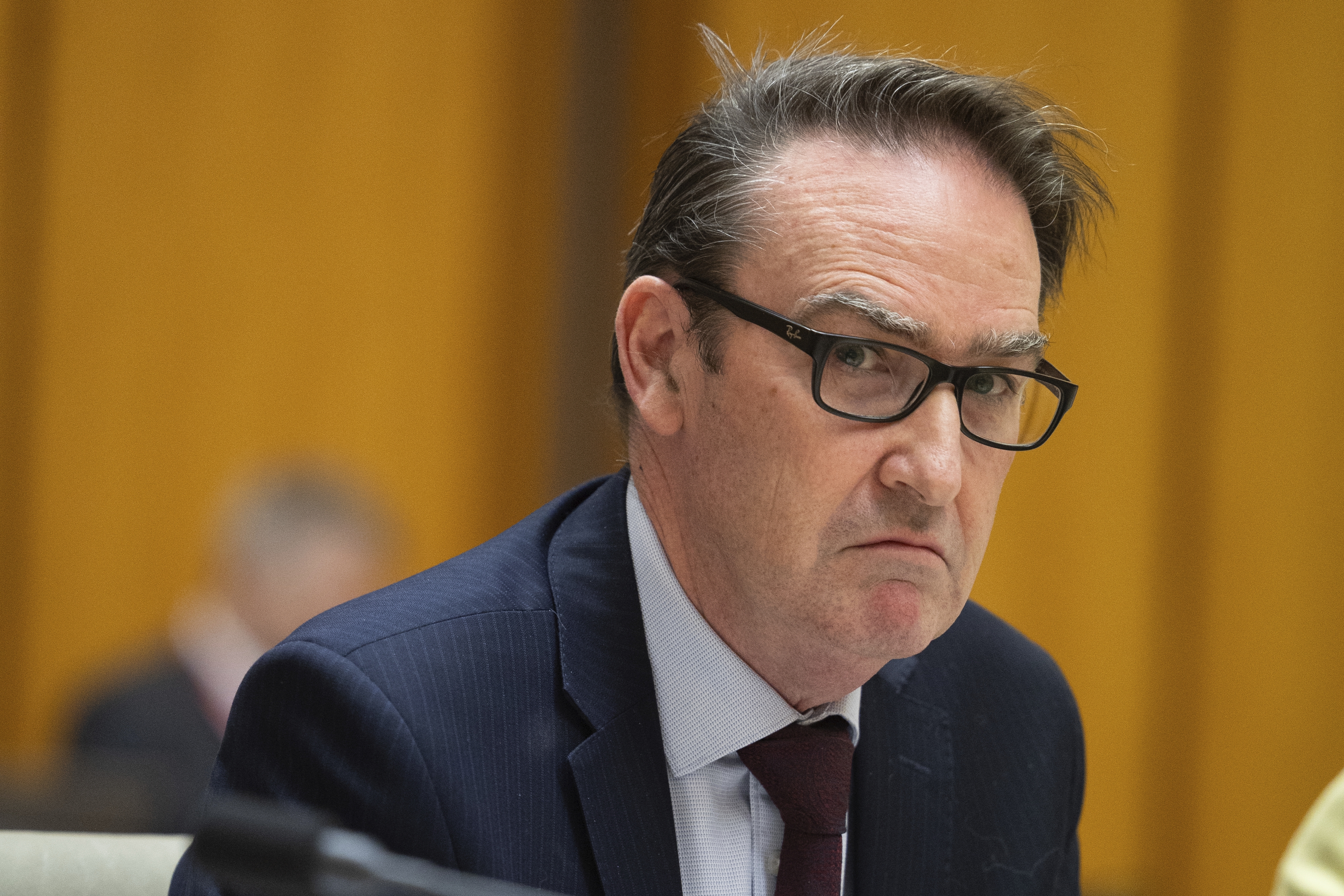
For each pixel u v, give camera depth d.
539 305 10.45
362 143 10.28
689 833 3.42
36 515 9.96
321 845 1.96
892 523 3.15
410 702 3.15
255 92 10.14
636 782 3.32
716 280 3.33
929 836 3.75
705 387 3.34
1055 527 9.50
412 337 10.37
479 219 10.46
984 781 3.94
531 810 3.19
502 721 3.26
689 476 3.42
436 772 3.09
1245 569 9.24
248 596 9.45
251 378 10.14
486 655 3.34
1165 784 9.38
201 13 10.06
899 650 3.21
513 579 3.58
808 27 9.56
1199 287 9.33
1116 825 9.41
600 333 10.41
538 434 10.41
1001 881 3.83
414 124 10.36
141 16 10.01
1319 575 9.12
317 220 10.23
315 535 9.49
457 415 10.42
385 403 10.32
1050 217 3.60
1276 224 9.20
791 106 3.38
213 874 1.99
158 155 10.04
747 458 3.24
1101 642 9.41
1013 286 3.24
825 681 3.40
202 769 9.08
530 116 10.46
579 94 10.37
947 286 3.16
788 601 3.23
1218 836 9.27
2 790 5.05
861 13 9.51
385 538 9.84
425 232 10.39
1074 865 4.11
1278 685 9.17
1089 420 9.43
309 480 9.73
